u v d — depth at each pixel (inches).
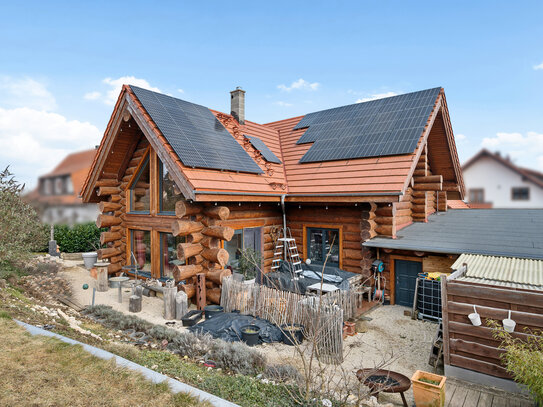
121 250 572.7
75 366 192.1
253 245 510.6
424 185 553.0
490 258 359.9
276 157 597.3
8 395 159.8
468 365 236.8
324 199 472.7
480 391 221.1
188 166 403.9
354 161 505.4
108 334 305.1
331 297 347.6
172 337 303.6
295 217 554.9
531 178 1095.0
